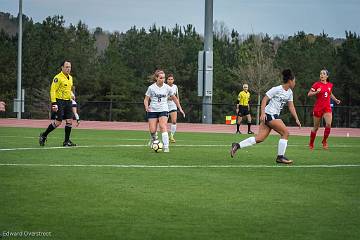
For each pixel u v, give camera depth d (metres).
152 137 46.81
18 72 121.88
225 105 136.88
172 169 34.34
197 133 78.69
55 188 26.72
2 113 143.00
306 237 18.72
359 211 22.56
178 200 24.34
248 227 19.89
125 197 24.83
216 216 21.47
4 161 36.97
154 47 196.12
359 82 163.25
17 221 20.27
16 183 27.97
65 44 186.25
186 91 181.62
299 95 169.88
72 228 19.45
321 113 50.88
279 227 19.92
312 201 24.52
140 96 179.50
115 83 173.75
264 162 38.88
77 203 23.39
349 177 31.92
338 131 94.81
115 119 134.25
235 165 36.88
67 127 48.94
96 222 20.30
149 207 22.86
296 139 67.12
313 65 178.62
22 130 75.81
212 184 28.66
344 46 170.62
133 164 36.56
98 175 31.22
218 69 182.38
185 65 187.50
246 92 79.75
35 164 35.56
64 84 48.06
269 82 179.12
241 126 106.06
